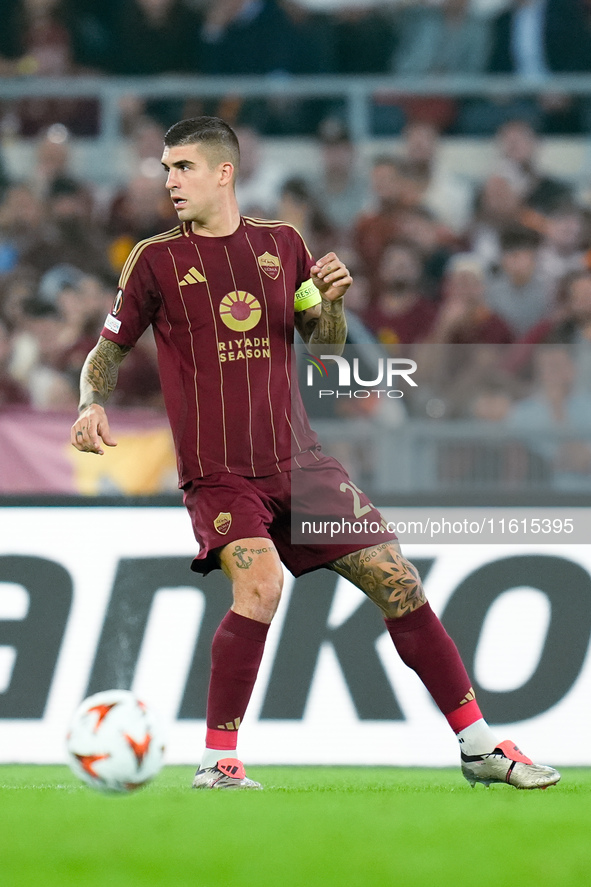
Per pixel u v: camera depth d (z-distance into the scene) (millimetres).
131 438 24750
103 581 18625
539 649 18438
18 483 24609
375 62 42844
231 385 13445
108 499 18781
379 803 11047
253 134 38906
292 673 18344
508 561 18594
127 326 13617
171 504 18781
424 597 13461
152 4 42156
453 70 42719
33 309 31953
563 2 42188
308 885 7117
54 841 8680
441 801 11273
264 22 42188
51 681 18391
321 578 18531
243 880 7262
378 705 18281
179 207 13594
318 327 14062
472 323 32219
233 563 13164
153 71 42406
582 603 18500
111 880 7281
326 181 38312
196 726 18312
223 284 13523
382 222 36562
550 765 18156
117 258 35594
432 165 38469
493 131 40156
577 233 37219
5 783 14734
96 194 37625
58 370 31281
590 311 31281
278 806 10719
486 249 36688
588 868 7664
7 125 38531
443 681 13344
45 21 42344
